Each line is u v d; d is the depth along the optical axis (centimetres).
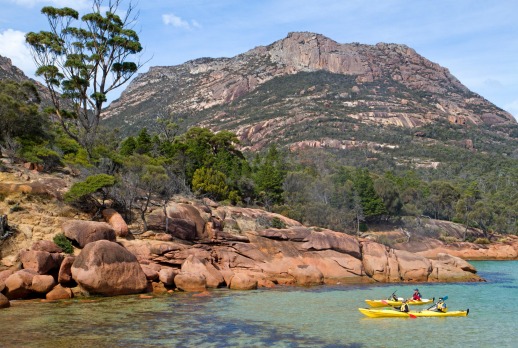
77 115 6053
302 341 2289
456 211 11575
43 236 3625
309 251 4778
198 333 2367
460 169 18412
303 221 7025
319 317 2861
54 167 5097
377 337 2422
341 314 2973
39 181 4378
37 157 4894
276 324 2633
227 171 7731
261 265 4434
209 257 4212
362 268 4759
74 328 2377
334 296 3703
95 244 3278
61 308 2816
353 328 2609
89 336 2239
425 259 5066
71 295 3147
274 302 3316
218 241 4541
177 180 6116
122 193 4597
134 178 4981
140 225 4491
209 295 3512
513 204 12631
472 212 10619
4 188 4003
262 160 13750
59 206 4144
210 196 6712
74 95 5878
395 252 5081
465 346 2288
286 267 4503
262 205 7719
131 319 2617
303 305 3247
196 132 9200
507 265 7762
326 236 4878
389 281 4775
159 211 4750
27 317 2577
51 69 5644
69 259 3244
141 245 3912
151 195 5225
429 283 4775
